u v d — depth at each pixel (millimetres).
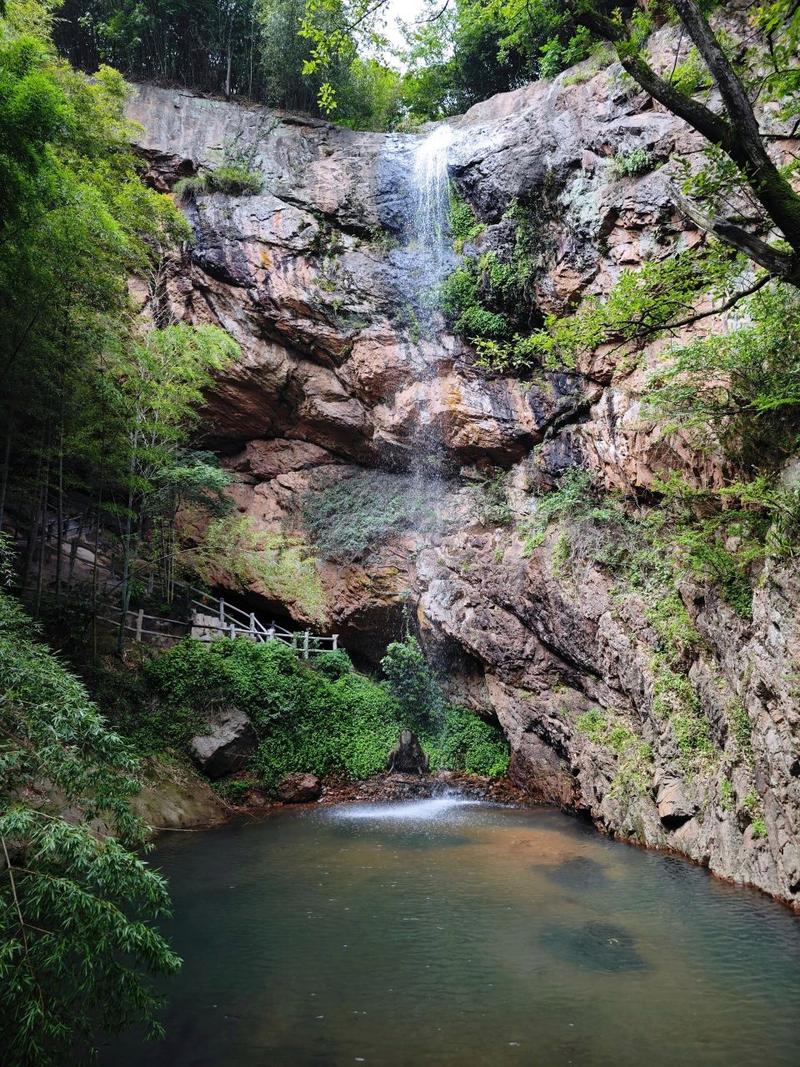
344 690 15047
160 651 14320
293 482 18422
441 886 7633
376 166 18062
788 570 7301
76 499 18109
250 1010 4820
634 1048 4309
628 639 10672
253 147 18625
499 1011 4793
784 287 7949
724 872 7988
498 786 13609
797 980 5250
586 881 7840
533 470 14852
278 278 17188
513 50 19641
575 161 14039
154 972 4047
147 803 10617
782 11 5547
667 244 12086
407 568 16453
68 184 10109
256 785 12688
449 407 15953
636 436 11609
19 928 3635
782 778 7141
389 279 17094
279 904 7035
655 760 9781
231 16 20844
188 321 17766
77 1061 4172
